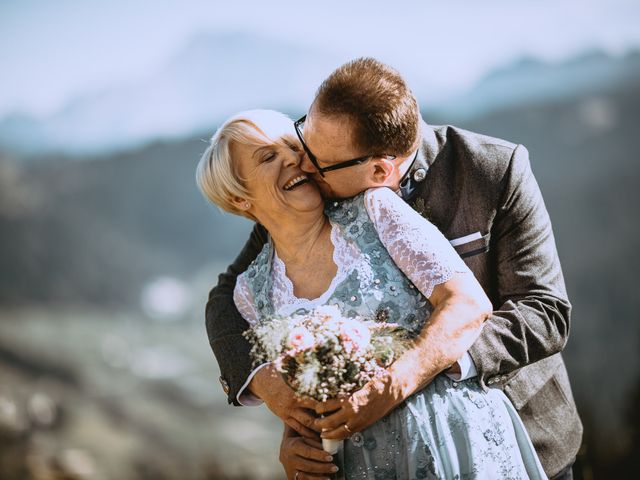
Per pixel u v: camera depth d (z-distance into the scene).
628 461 5.33
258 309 2.00
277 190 1.89
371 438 1.79
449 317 1.75
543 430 2.04
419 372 1.71
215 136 1.96
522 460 1.89
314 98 1.86
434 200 1.98
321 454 1.79
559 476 2.08
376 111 1.80
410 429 1.76
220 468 10.88
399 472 1.78
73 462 10.31
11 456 9.97
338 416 1.70
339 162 1.85
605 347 12.70
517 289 1.93
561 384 2.12
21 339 16.92
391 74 1.84
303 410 1.84
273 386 1.89
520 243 1.93
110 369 15.78
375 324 1.79
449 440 1.77
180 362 16.70
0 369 15.20
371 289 1.83
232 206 2.00
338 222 1.92
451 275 1.79
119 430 12.77
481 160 1.96
